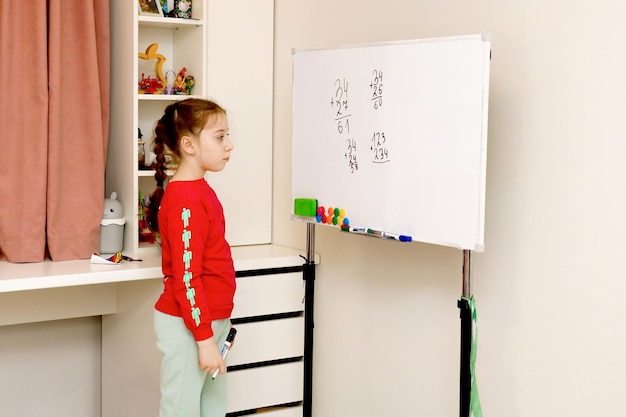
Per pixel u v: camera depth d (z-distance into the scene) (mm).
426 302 2211
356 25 2416
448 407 2152
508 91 1956
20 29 2404
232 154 2730
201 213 2023
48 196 2455
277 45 2775
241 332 2480
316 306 2646
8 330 2742
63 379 2863
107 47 2607
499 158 1988
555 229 1857
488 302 2029
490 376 2039
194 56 2709
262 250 2684
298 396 2615
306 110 2311
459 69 1827
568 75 1812
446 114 1867
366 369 2439
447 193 1878
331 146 2225
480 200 1799
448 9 2102
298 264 2562
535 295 1910
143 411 2555
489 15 1990
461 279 2096
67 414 2879
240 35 2719
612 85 1723
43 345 2814
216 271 2068
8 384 2762
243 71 2732
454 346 2125
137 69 2520
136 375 2594
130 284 2613
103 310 2746
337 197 2215
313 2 2592
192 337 2061
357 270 2457
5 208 2416
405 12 2234
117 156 2682
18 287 2166
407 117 1974
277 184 2803
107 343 2854
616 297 1731
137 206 2570
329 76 2217
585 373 1805
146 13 2625
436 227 1911
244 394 2502
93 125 2523
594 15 1750
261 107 2777
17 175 2430
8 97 2406
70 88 2498
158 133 2148
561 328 1854
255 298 2498
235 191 2748
